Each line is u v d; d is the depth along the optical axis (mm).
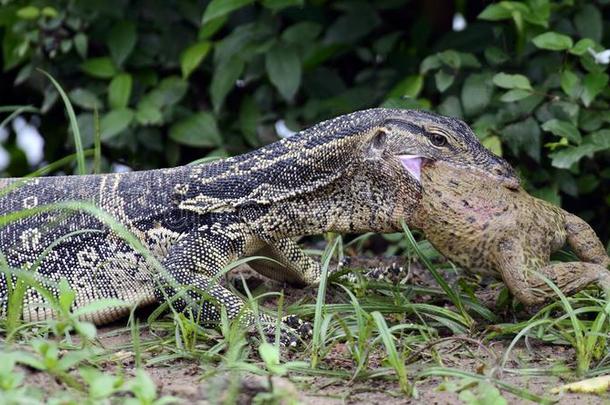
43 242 10125
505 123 13383
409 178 9641
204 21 14039
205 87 16078
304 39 14945
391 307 9898
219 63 14945
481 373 8453
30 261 10070
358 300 10203
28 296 9977
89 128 14992
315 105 15219
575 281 9211
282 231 10125
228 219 10039
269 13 15156
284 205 10039
